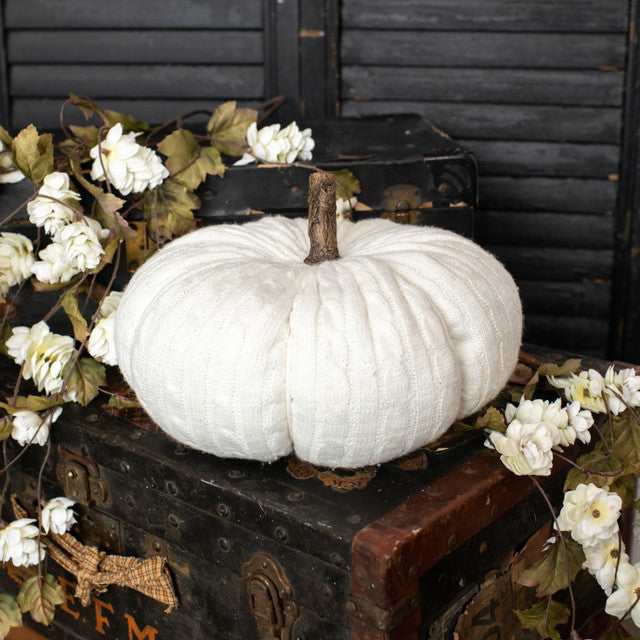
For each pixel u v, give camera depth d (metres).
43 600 1.21
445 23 1.65
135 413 1.20
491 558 1.09
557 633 1.12
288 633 1.07
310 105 1.69
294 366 1.00
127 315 1.09
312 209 1.09
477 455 1.10
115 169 1.23
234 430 1.02
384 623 0.99
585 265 1.72
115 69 1.71
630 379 1.14
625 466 1.14
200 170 1.30
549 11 1.63
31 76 1.72
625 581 1.10
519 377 1.23
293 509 1.03
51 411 1.20
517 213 1.72
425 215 1.36
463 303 1.06
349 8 1.66
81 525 1.23
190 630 1.17
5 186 1.28
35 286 1.25
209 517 1.09
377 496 1.04
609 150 1.67
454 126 1.70
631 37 1.62
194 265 1.08
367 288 1.03
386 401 1.00
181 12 1.67
